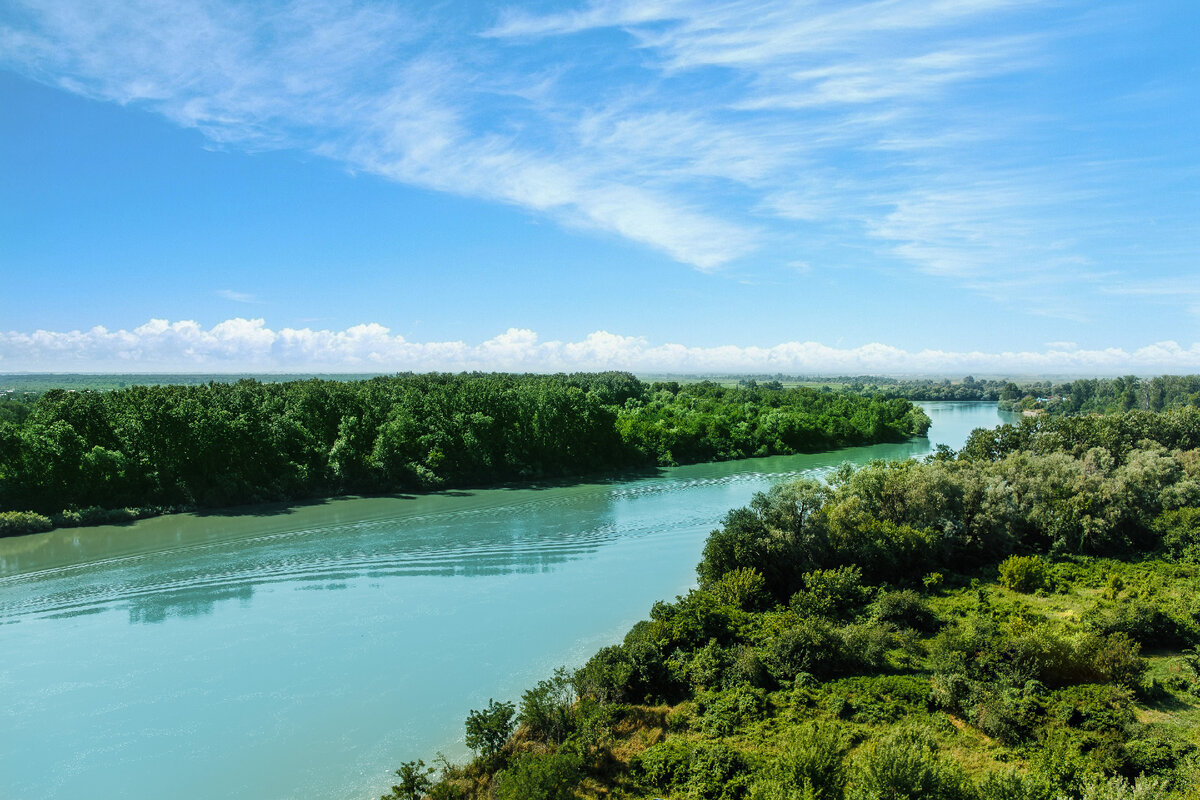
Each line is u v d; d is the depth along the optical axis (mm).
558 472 148125
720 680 48062
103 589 73375
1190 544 80500
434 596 71312
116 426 110250
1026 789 30375
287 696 50469
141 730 46125
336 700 49906
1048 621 58500
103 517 100312
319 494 122250
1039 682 44812
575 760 37781
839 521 74562
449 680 52812
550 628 62844
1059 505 84250
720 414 194875
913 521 80500
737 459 176750
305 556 85625
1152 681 46281
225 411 115375
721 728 42469
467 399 145000
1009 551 81250
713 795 36281
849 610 62469
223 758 42969
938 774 31484
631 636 52750
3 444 99250
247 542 92000
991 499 82438
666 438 169625
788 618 56000
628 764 39812
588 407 157375
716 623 54938
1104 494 84625
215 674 53938
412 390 148750
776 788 31703
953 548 78188
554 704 44250
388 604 69062
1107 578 70000
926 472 83688
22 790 40062
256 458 117438
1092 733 39625
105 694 50875
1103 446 117188
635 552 88062
